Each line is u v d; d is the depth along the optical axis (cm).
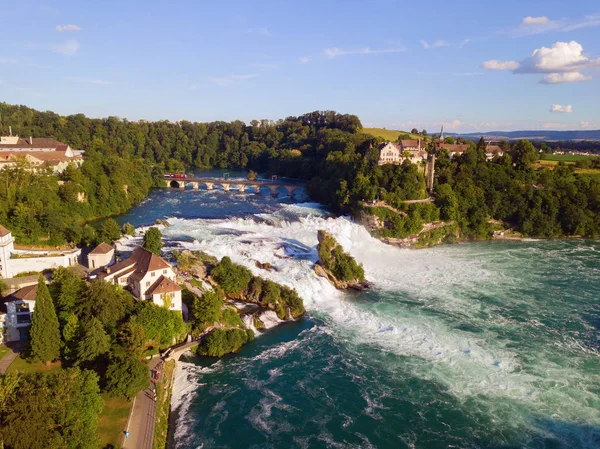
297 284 10156
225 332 7944
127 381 5875
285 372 7375
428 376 7319
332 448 5772
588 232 17350
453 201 16562
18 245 11769
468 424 6234
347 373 7375
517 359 7838
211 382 7056
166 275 8238
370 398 6769
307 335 8594
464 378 7269
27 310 7238
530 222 17088
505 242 16288
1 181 13200
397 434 6047
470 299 10475
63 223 12438
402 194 16688
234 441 5856
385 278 11838
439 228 16100
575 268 12925
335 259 11256
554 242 16325
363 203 16500
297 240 13538
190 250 11519
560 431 6097
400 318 9375
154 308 7388
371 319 9275
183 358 7606
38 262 9581
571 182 18625
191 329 8012
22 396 4606
